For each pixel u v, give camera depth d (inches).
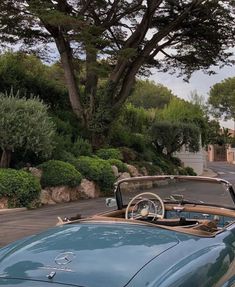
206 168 2058.3
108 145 1044.5
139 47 1140.5
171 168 1272.1
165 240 145.1
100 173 788.6
